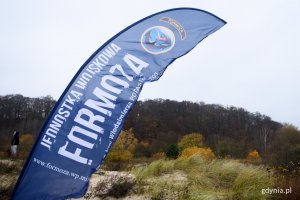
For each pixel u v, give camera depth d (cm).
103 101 375
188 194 601
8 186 586
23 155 1411
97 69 384
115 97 380
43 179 342
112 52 396
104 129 367
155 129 8419
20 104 7994
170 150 2617
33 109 8025
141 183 705
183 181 735
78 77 375
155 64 405
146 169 873
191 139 5300
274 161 1288
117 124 371
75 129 359
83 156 355
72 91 369
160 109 9700
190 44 422
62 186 344
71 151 353
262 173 718
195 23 433
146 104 9794
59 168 347
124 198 608
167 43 416
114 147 2391
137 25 415
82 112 365
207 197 584
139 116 8781
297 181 635
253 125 9931
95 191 631
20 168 872
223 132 9306
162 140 7262
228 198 598
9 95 8100
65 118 359
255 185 645
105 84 381
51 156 347
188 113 9862
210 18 439
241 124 9881
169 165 938
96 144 361
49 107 8144
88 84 377
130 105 381
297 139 5050
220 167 823
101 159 358
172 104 10038
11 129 6544
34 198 336
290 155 1475
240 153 5041
